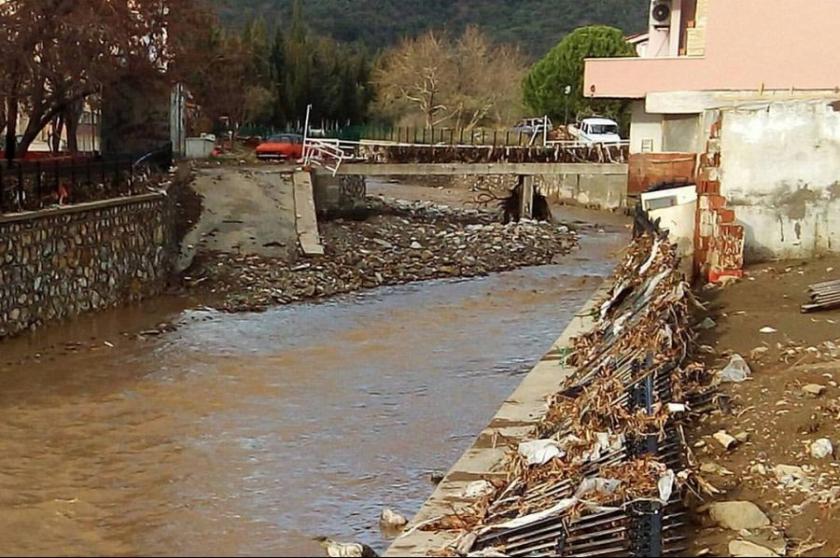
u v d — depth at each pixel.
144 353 18.77
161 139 31.28
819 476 9.66
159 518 10.65
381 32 114.00
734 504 8.86
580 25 112.62
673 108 25.78
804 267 18.27
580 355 15.18
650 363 12.24
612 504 8.56
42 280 19.66
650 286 16.03
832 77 24.39
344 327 21.84
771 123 18.62
